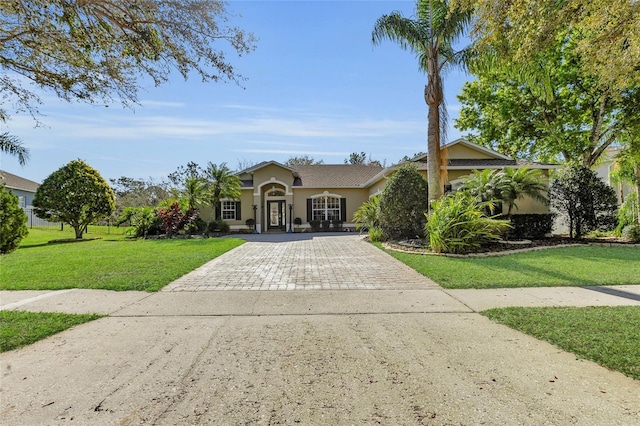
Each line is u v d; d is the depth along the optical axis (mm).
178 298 5648
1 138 10938
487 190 12383
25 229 12008
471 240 10109
